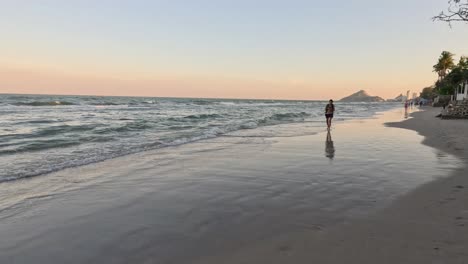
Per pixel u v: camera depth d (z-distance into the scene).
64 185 6.43
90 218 4.64
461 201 5.04
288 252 3.48
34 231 4.19
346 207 4.92
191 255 3.49
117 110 35.78
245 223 4.38
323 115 36.72
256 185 6.36
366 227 4.10
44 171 7.55
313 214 4.66
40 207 5.13
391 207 4.86
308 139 13.68
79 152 10.11
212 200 5.43
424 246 3.50
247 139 13.76
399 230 3.97
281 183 6.47
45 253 3.59
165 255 3.49
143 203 5.32
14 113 27.27
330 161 8.72
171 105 55.81
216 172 7.55
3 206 5.18
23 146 10.69
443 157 9.03
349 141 12.91
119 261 3.38
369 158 9.08
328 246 3.58
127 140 12.98
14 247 3.74
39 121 19.39
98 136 13.76
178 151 10.59
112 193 5.89
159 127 18.36
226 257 3.42
